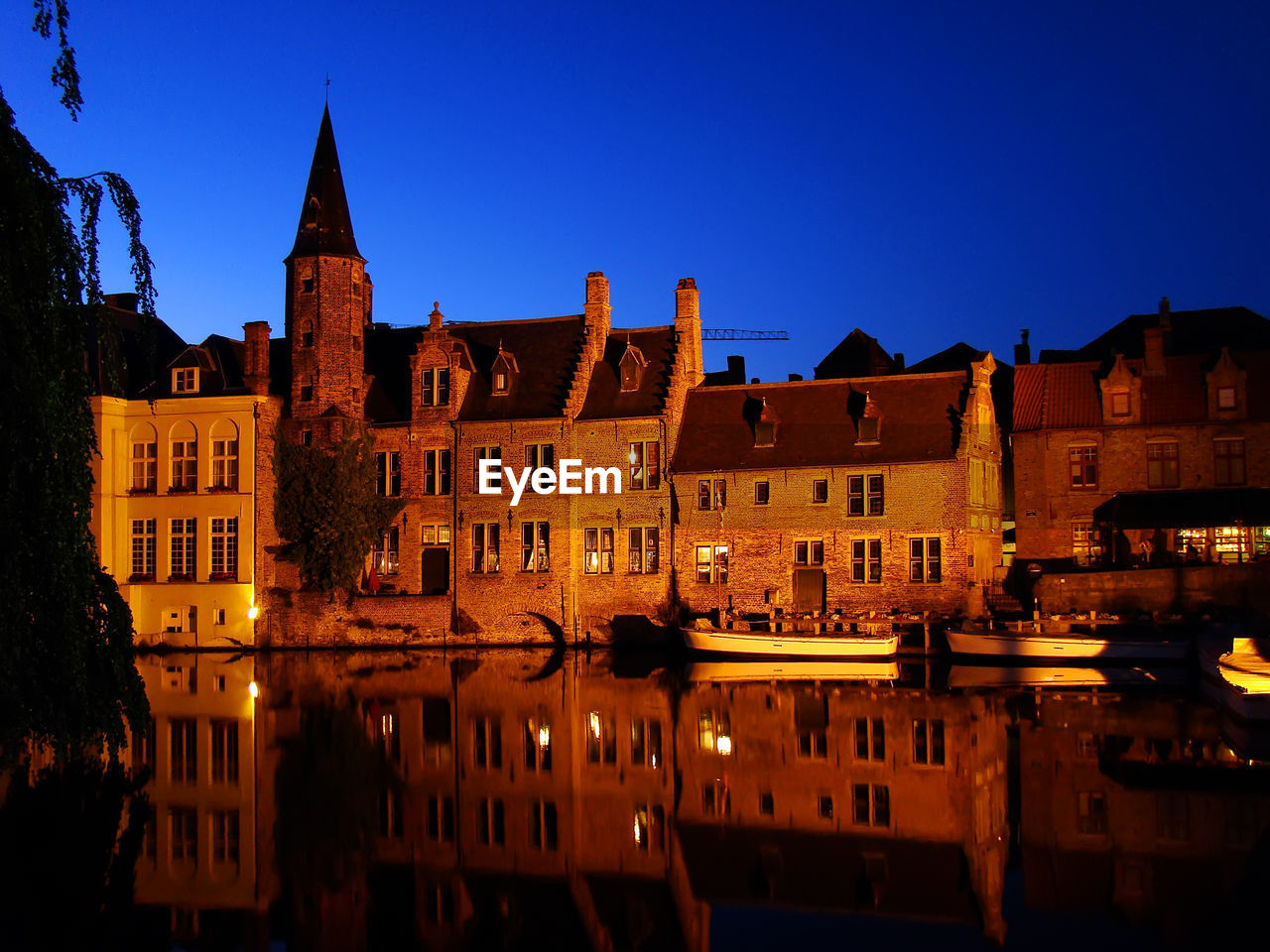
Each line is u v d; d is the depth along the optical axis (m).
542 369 53.19
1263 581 42.06
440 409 52.69
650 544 50.06
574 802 24.14
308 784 25.64
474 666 43.94
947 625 44.56
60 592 18.23
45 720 18.33
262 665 44.78
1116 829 21.02
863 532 47.03
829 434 48.53
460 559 51.72
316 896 19.05
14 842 21.77
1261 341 56.12
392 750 28.84
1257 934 16.31
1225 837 20.45
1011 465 58.72
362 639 50.66
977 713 31.58
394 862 20.77
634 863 20.48
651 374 51.34
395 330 57.84
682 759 27.44
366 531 51.56
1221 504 46.94
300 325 52.12
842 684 37.50
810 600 48.44
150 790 25.25
